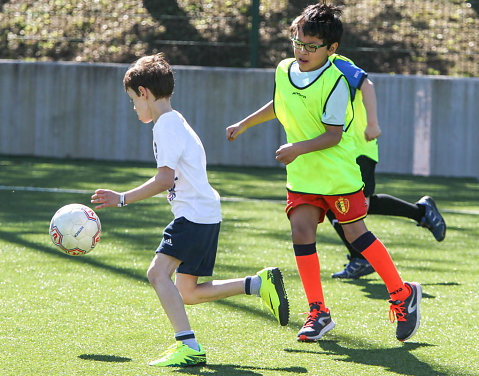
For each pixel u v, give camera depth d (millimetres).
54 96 38188
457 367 10453
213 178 32656
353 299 14492
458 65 41062
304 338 11625
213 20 43500
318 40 11805
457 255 18984
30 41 44250
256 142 37375
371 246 11969
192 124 37781
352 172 12188
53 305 13336
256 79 37344
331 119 11867
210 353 10883
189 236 10711
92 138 38188
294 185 12312
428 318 13203
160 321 12523
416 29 42500
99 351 10781
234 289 11344
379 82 36375
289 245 19641
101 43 43719
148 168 35000
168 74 11000
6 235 19719
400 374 10070
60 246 11469
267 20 43750
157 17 41062
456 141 36125
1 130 38625
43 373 9680
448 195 29828
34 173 32250
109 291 14477
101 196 10352
